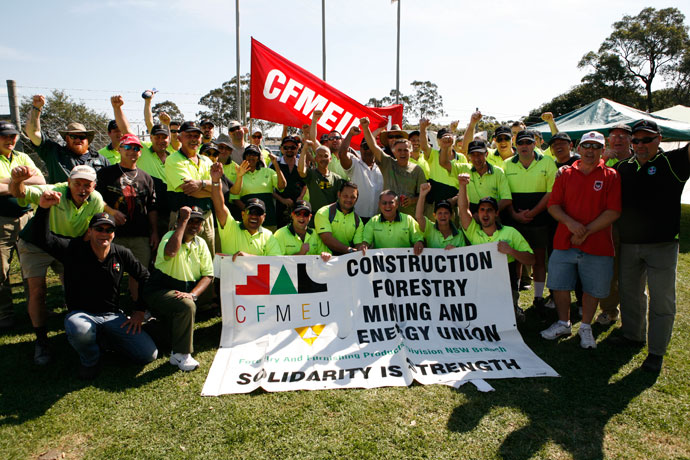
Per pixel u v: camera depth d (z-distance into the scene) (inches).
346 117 273.6
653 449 111.7
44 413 125.6
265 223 220.8
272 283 173.6
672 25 1699.1
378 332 168.9
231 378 144.3
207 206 200.8
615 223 183.3
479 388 137.4
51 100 1267.2
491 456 108.6
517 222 209.8
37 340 157.1
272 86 263.4
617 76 1738.4
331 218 193.3
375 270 179.8
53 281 256.7
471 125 241.8
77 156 202.5
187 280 160.6
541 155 208.4
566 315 175.6
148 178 192.7
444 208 185.8
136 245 187.3
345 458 107.5
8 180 174.4
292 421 121.6
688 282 243.6
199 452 109.8
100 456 108.7
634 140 152.4
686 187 870.4
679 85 1791.3
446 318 177.5
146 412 126.3
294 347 160.7
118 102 194.9
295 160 242.8
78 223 165.0
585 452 110.4
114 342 152.9
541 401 131.9
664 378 144.9
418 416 124.0
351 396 134.0
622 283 166.2
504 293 177.9
